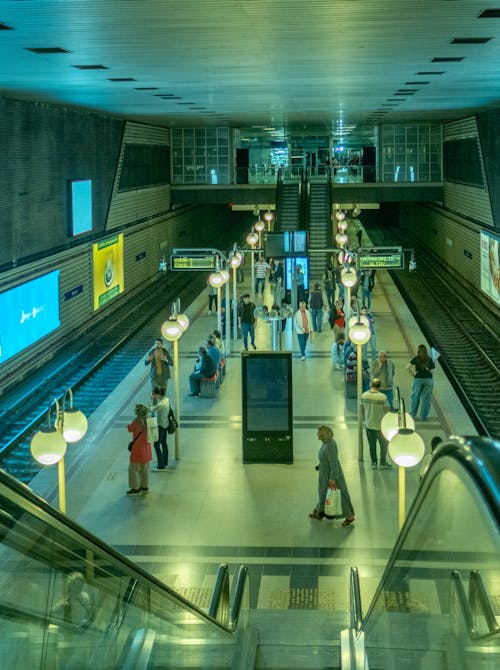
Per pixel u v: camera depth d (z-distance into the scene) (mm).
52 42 12336
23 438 18156
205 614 6852
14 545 3689
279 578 11172
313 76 17641
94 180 30391
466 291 37656
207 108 28703
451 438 3723
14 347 22125
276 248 30438
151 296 37562
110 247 32344
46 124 24984
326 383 21203
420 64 15688
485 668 3391
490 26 11242
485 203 34219
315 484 14414
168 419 15086
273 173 46625
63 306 26609
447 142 44281
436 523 4152
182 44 12617
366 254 26750
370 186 46375
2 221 21531
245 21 10711
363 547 12023
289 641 8516
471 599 3441
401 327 28641
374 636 6473
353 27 11242
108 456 16031
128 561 5328
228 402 19516
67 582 4316
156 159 42062
